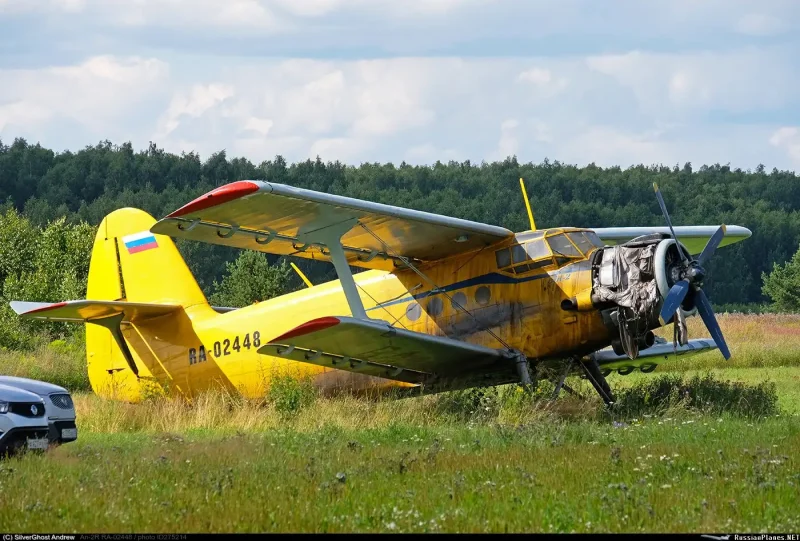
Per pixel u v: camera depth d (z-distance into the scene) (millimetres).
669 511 26500
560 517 25750
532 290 57188
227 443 42062
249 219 52250
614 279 54812
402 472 32969
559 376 58094
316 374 63438
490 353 56656
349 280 54844
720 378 73438
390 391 62125
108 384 71875
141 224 71500
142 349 70500
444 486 29969
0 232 154750
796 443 37969
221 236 54062
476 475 32125
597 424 48844
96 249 73500
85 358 90062
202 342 67938
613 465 33469
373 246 58625
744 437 40625
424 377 60000
